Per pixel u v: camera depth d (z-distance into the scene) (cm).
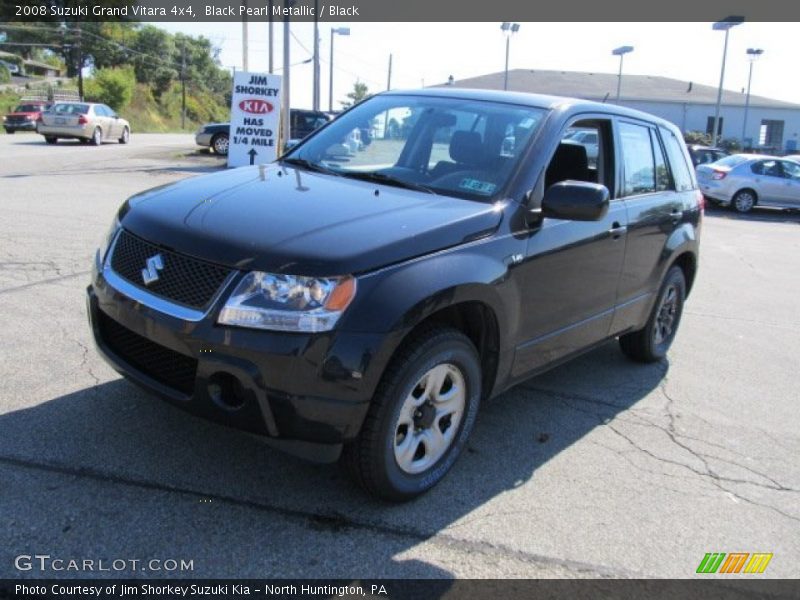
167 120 7725
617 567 300
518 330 369
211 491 321
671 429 444
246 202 333
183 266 299
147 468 334
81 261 712
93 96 6234
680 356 599
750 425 461
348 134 447
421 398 324
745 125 4738
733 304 812
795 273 1052
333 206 331
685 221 547
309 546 292
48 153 2119
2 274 645
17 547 274
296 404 281
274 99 1561
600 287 440
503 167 379
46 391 405
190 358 294
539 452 397
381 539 301
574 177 434
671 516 343
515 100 429
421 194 366
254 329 279
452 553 298
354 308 283
